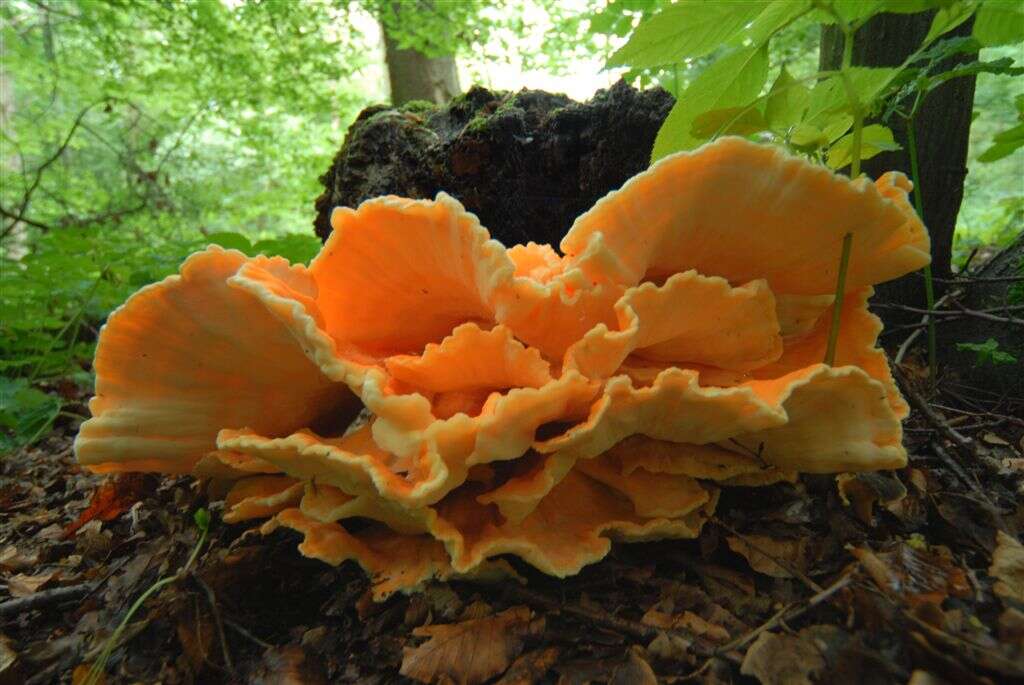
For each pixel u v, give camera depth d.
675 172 0.30
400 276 0.37
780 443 0.35
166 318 0.35
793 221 0.32
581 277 0.32
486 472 0.36
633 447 0.38
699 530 0.37
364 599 0.37
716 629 0.32
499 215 0.66
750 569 0.37
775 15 0.39
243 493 0.40
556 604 0.35
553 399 0.31
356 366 0.33
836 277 0.36
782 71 0.42
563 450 0.33
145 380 0.37
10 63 2.34
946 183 0.63
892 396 0.37
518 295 0.32
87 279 1.23
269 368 0.38
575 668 0.31
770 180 0.30
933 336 0.53
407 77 2.07
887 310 0.65
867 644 0.29
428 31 1.87
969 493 0.40
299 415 0.41
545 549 0.34
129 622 0.39
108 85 2.27
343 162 0.79
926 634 0.28
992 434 0.51
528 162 0.61
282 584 0.41
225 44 2.11
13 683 0.36
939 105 0.61
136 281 1.29
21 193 2.47
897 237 0.34
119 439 0.37
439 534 0.32
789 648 0.29
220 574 0.41
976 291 0.62
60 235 1.17
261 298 0.32
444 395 0.36
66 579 0.46
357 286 0.38
